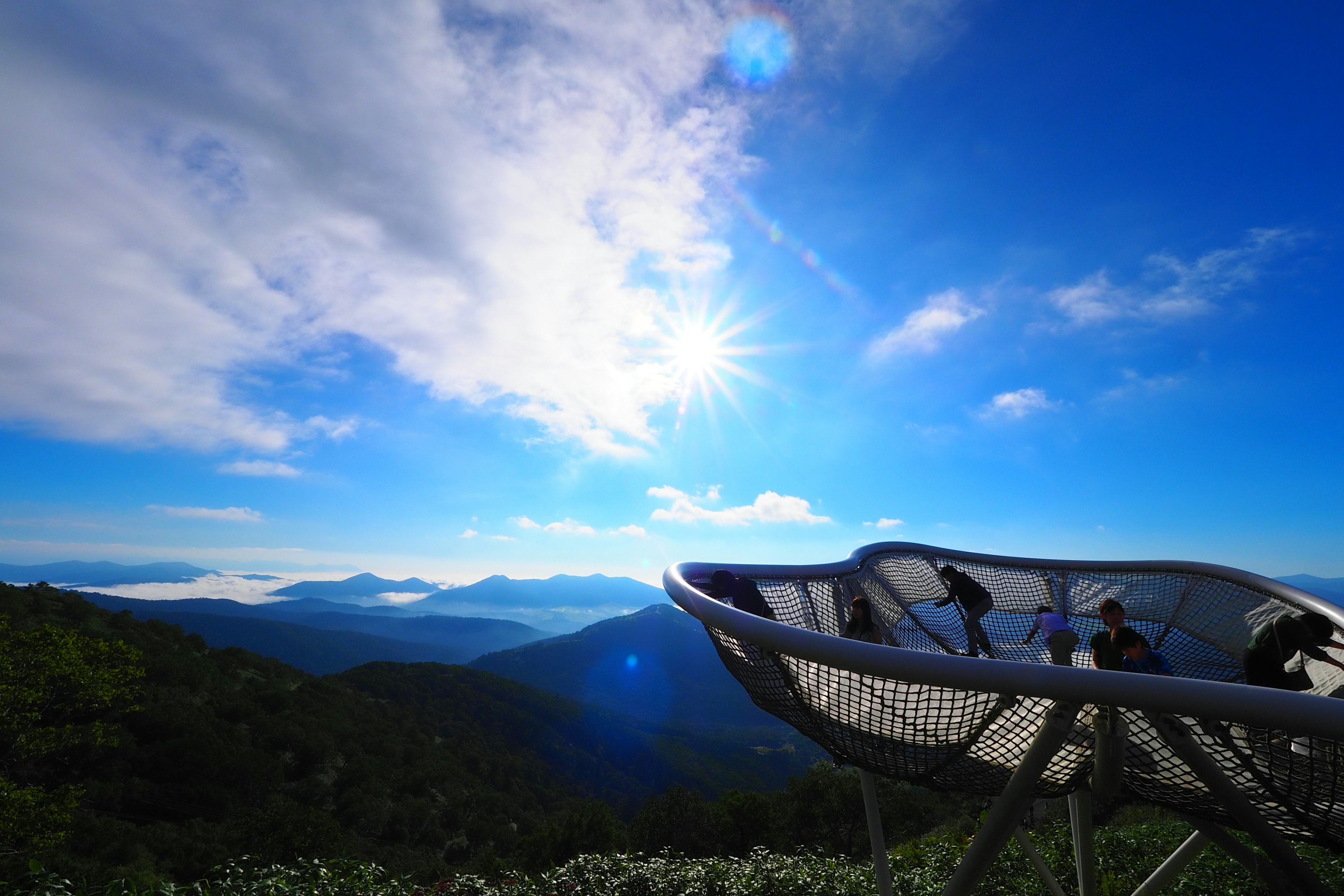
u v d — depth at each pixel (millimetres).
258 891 6023
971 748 3158
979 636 6543
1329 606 4906
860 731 3449
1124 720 2750
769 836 37531
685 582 4570
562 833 42250
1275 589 5539
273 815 46062
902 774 3604
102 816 47531
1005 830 2777
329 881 6699
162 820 52562
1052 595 7055
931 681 2639
